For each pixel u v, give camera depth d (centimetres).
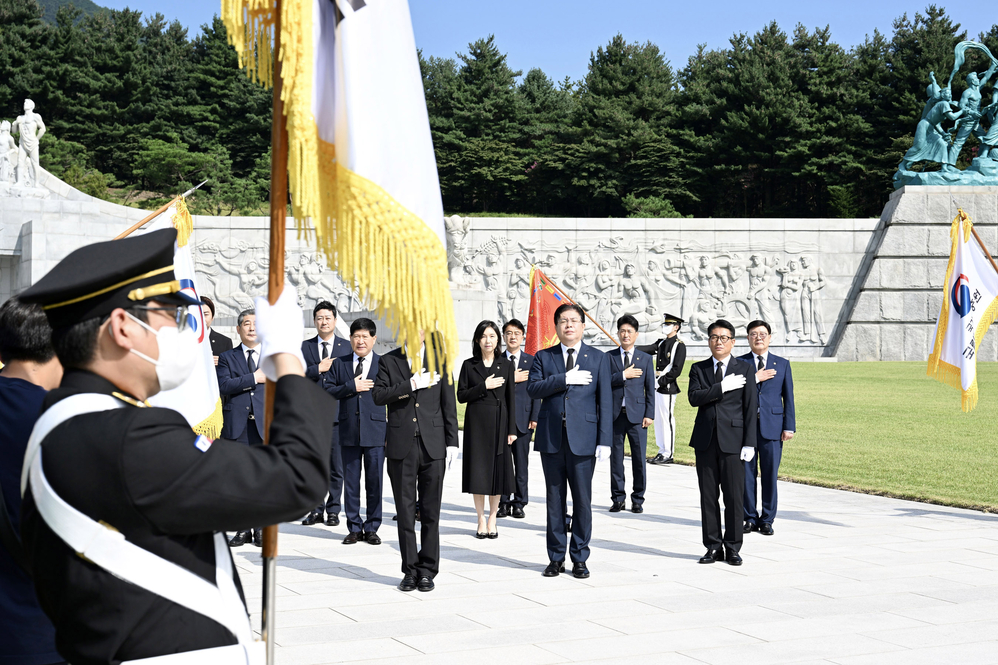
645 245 3572
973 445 1549
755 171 5903
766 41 6150
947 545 843
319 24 249
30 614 270
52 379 303
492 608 617
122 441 189
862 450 1498
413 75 257
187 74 6303
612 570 739
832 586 682
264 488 193
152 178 5491
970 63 5516
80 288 201
